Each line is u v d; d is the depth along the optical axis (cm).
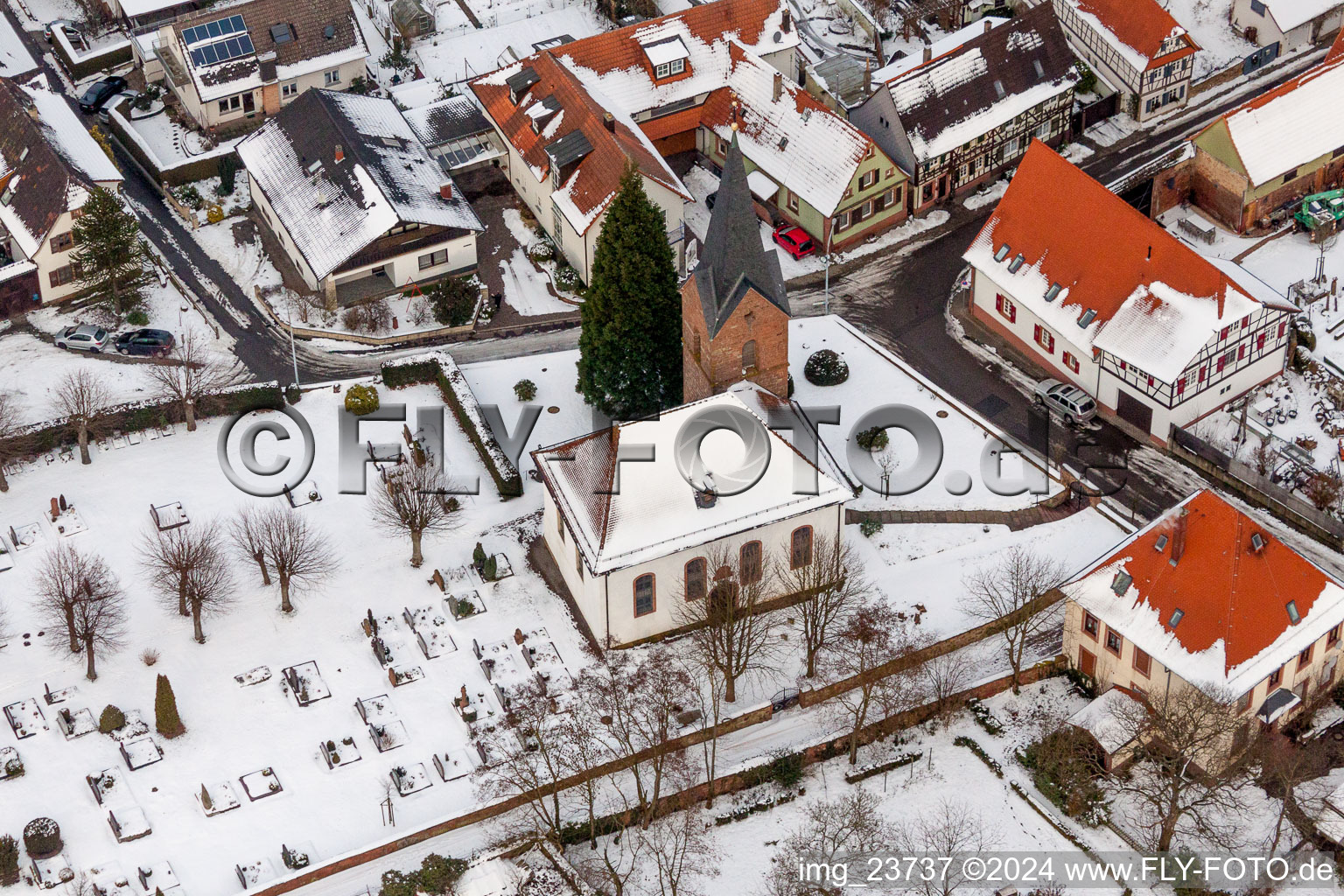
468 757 10938
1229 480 12756
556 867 10250
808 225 14988
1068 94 15562
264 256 14888
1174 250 12788
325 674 11431
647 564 11162
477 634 11662
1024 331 13838
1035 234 13562
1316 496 12362
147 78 16688
